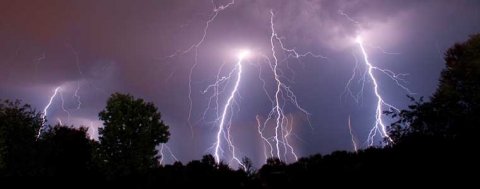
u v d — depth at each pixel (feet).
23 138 49.62
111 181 44.68
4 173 47.37
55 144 49.67
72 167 48.78
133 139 47.60
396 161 30.55
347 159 33.91
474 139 31.76
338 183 31.48
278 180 35.70
